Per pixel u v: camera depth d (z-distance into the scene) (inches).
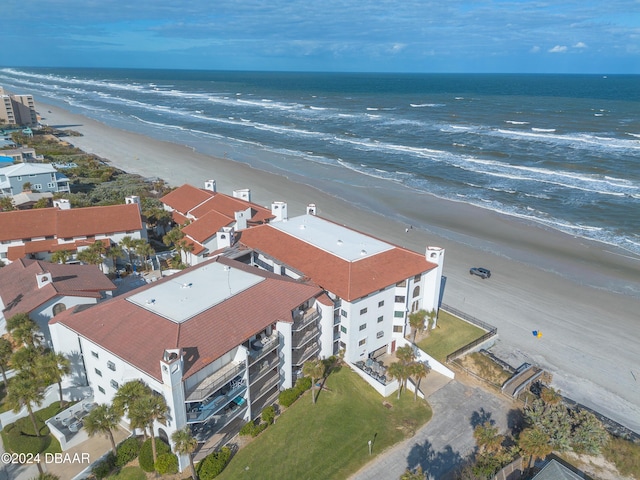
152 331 1438.2
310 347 1793.8
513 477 1422.2
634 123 7145.7
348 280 1820.9
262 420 1593.3
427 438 1567.4
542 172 4571.9
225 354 1449.3
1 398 1659.7
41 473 1298.0
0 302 1903.3
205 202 2947.8
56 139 6186.0
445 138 6230.3
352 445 1526.8
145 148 5856.3
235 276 1782.7
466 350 2004.2
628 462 1475.1
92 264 2304.4
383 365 1940.2
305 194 4035.4
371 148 5733.3
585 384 1851.6
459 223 3427.7
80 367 1648.6
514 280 2637.8
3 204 3176.7
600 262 2847.0
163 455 1378.0
